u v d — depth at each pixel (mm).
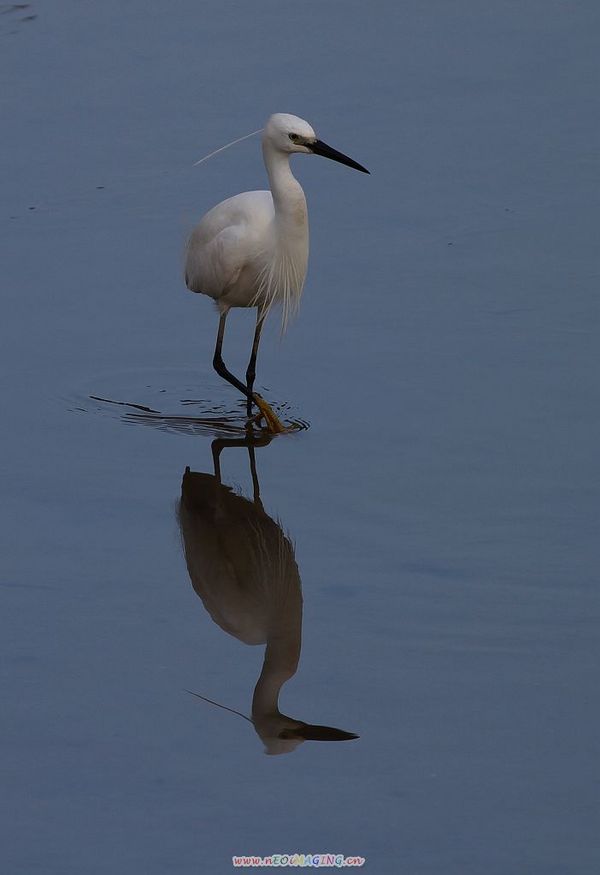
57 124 18016
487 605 9188
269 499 10750
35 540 10234
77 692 8477
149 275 14758
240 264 12617
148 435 11953
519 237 15000
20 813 7398
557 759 7680
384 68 19297
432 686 8383
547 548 9820
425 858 6980
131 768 7754
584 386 12164
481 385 12297
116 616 9312
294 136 12062
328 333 13398
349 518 10398
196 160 17031
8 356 13219
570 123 17641
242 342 13781
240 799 7469
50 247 15258
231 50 19953
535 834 7125
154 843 7160
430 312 13633
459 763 7688
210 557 10023
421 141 17297
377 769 7676
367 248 14938
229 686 8547
